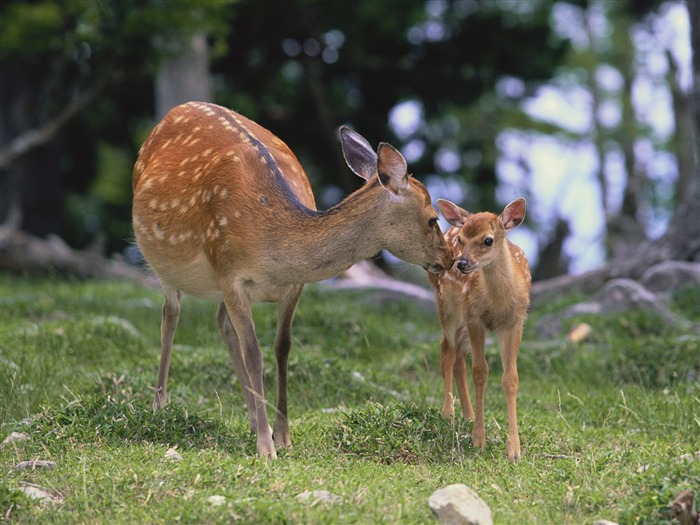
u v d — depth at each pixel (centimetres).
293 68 3616
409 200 902
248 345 917
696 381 1222
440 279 1038
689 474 756
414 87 3241
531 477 830
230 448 923
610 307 1587
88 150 3494
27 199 2880
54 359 1227
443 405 1084
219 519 684
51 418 946
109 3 2278
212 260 938
